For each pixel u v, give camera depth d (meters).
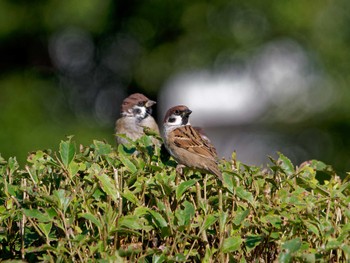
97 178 4.79
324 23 16.94
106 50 17.98
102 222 4.51
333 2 16.91
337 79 17.30
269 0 16.73
